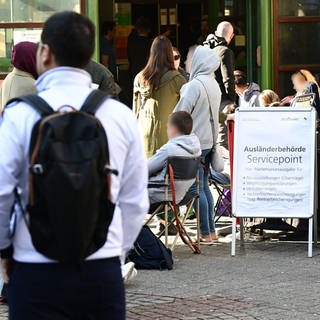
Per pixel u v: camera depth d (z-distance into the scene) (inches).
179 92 666.8
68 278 240.5
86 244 237.9
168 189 578.6
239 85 836.6
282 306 469.1
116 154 252.2
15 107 245.8
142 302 480.7
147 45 1011.9
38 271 240.1
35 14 853.8
